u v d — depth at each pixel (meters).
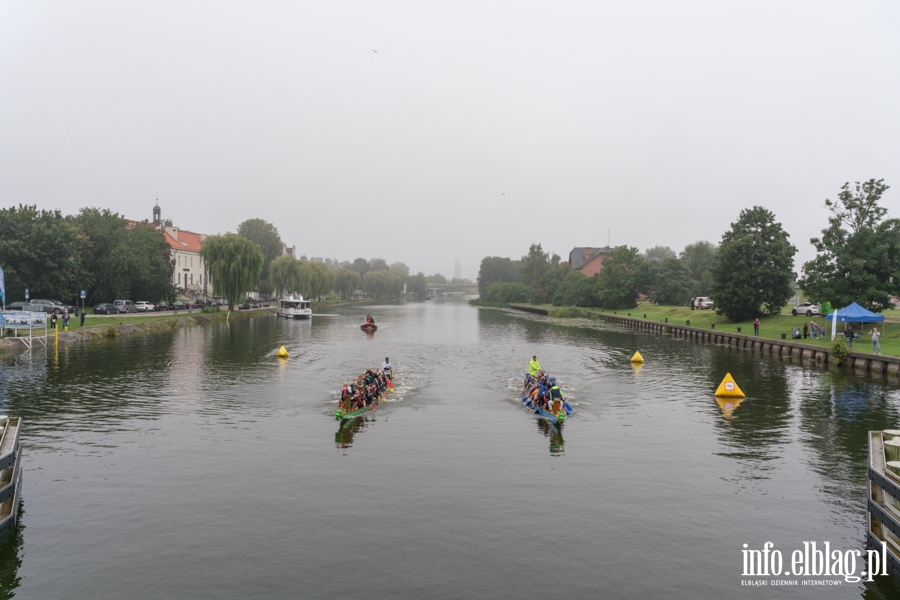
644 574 14.64
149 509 18.20
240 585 13.96
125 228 96.25
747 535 16.88
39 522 17.25
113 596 13.54
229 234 97.88
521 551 15.67
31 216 80.38
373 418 30.08
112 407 31.61
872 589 14.17
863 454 24.45
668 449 24.97
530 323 106.19
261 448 24.53
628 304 125.19
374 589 13.79
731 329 75.62
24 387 36.50
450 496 19.41
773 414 31.58
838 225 58.78
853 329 60.41
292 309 109.19
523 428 28.34
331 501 18.91
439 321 111.75
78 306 86.25
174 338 66.38
